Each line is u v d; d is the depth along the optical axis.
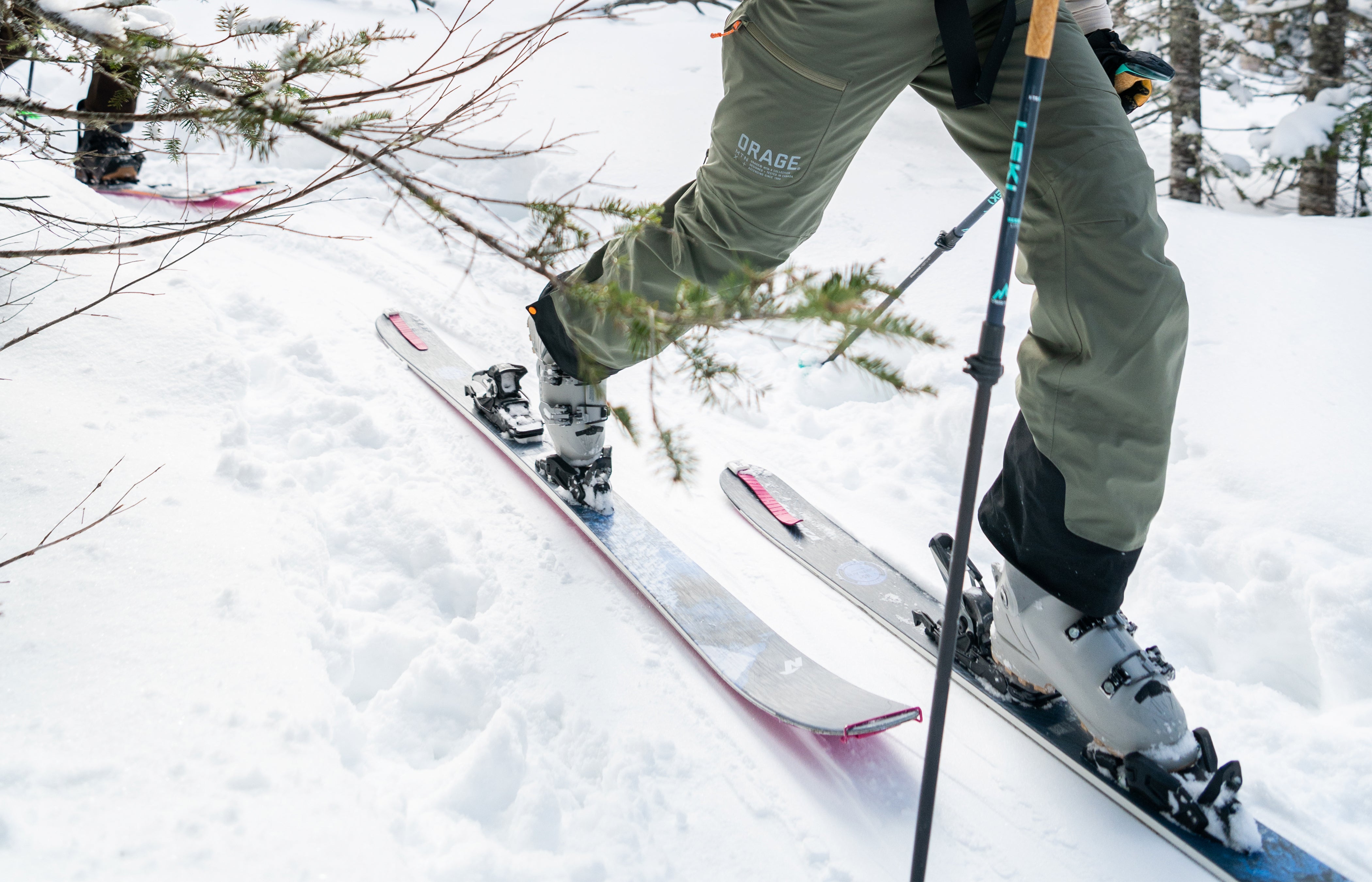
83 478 1.94
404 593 2.18
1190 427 3.04
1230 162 7.45
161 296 2.88
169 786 1.31
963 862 1.67
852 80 1.76
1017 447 1.82
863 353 0.97
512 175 5.48
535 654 2.03
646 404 3.39
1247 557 2.45
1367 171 8.22
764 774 1.81
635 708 1.92
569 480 2.53
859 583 2.42
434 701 1.83
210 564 1.81
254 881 1.20
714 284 2.05
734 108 1.85
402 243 4.50
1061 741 1.88
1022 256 1.77
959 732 1.98
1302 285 4.09
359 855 1.30
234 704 1.49
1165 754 1.70
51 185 3.14
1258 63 8.05
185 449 2.30
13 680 1.41
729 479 2.90
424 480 2.64
